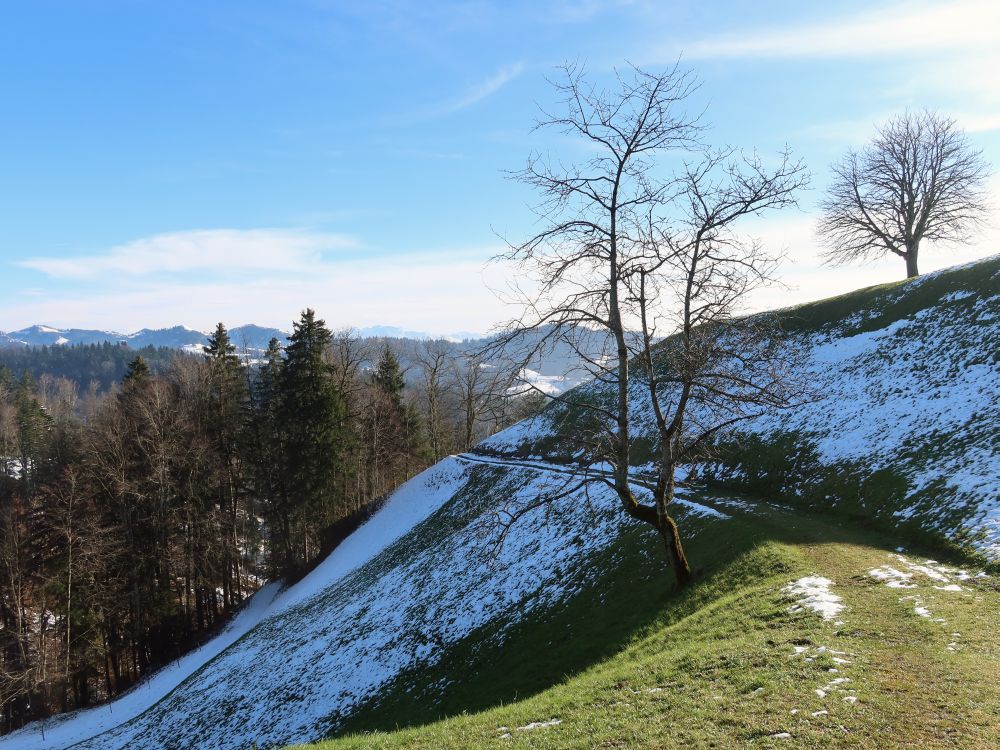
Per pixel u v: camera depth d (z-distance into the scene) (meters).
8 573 42.53
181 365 56.09
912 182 43.97
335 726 21.27
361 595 34.59
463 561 31.23
